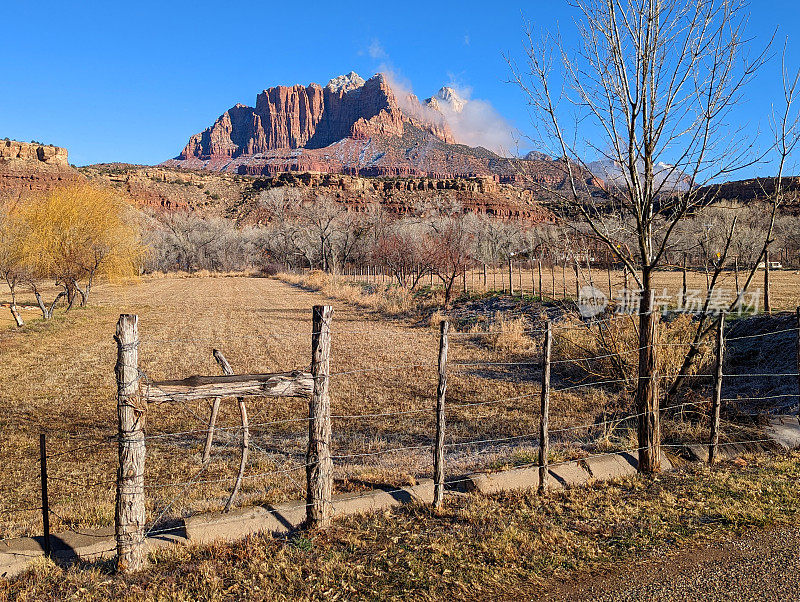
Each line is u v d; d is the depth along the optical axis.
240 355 18.95
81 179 36.22
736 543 5.00
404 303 32.72
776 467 7.15
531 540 5.14
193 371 16.36
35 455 9.14
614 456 7.54
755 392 11.07
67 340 22.97
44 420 11.28
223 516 5.60
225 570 4.74
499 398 12.51
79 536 5.45
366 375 15.23
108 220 35.09
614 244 7.64
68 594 4.42
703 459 7.83
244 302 40.50
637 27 6.79
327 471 5.55
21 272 29.30
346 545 5.18
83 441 9.91
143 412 4.84
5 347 21.09
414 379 14.63
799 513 5.62
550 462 7.43
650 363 7.26
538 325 21.00
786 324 14.14
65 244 33.19
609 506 5.96
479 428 10.21
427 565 4.72
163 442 9.73
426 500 6.27
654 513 5.73
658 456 7.30
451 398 12.64
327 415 5.57
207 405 12.42
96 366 17.30
